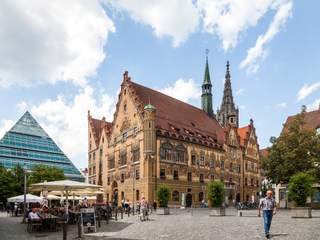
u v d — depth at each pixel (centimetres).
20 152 15862
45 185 3503
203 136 9600
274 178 6400
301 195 3628
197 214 5184
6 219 5247
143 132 8069
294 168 6056
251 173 11144
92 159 11044
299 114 6353
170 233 2731
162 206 5675
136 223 3850
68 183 3619
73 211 4156
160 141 8119
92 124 11481
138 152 8244
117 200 9025
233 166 10338
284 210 5916
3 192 9331
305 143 6059
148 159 7831
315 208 5994
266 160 6406
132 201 8206
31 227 3441
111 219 4650
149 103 8300
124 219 4609
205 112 11475
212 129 10512
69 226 3859
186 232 2736
